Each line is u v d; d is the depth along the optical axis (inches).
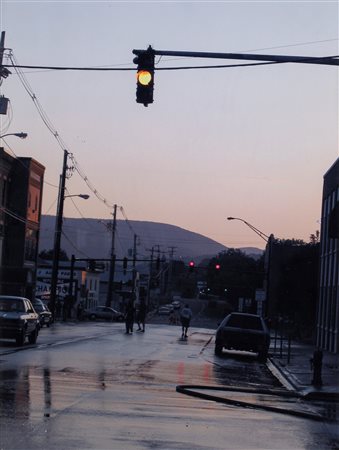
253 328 1199.6
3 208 2299.5
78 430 411.2
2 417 437.7
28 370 719.7
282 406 597.0
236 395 643.5
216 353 1211.2
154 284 5457.7
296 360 1151.0
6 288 2427.4
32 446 362.9
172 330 2090.3
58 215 2283.5
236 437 428.5
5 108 1357.0
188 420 475.5
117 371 769.6
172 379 730.8
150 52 612.4
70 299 2632.9
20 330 1058.1
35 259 2640.3
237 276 4475.9
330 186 1733.5
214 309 4717.0
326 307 1697.8
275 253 2910.9
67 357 904.9
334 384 783.1
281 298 2534.5
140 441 393.1
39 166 2625.5
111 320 3009.4
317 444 430.6
